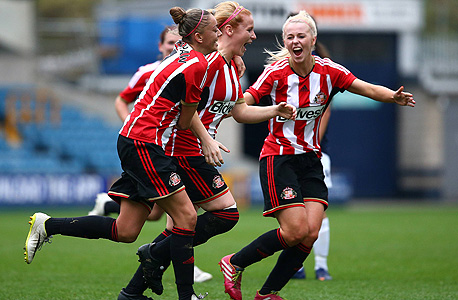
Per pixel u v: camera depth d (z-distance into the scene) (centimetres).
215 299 1855
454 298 1864
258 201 6538
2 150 6625
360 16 7781
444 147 8200
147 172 1512
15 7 7075
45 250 3106
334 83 1731
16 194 5850
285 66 1730
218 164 1616
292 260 1698
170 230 1809
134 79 2303
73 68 7412
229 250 3142
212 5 7388
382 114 8425
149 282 1605
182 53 1561
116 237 1588
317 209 1709
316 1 7694
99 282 2155
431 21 10938
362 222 4997
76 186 5972
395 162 8444
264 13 7538
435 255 3003
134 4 8312
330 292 1975
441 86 8162
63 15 10181
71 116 7144
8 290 1977
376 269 2544
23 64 7106
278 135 1731
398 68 8094
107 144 6988
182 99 1536
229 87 1672
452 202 7888
